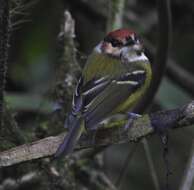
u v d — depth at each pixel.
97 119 8.20
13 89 13.80
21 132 10.26
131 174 13.41
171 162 13.62
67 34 10.73
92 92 8.51
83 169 11.42
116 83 8.79
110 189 11.62
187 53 15.05
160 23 10.50
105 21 13.85
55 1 13.95
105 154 12.63
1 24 8.22
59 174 10.70
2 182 11.15
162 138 8.41
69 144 7.79
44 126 10.92
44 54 14.02
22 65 13.93
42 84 13.82
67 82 10.74
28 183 11.03
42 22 13.98
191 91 13.80
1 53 8.34
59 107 10.82
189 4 15.16
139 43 9.33
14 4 9.65
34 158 8.47
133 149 11.60
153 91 10.77
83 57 10.79
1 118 9.12
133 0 15.05
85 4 13.76
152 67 10.84
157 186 11.54
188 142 13.68
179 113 8.25
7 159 8.45
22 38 13.93
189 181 8.81
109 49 9.19
